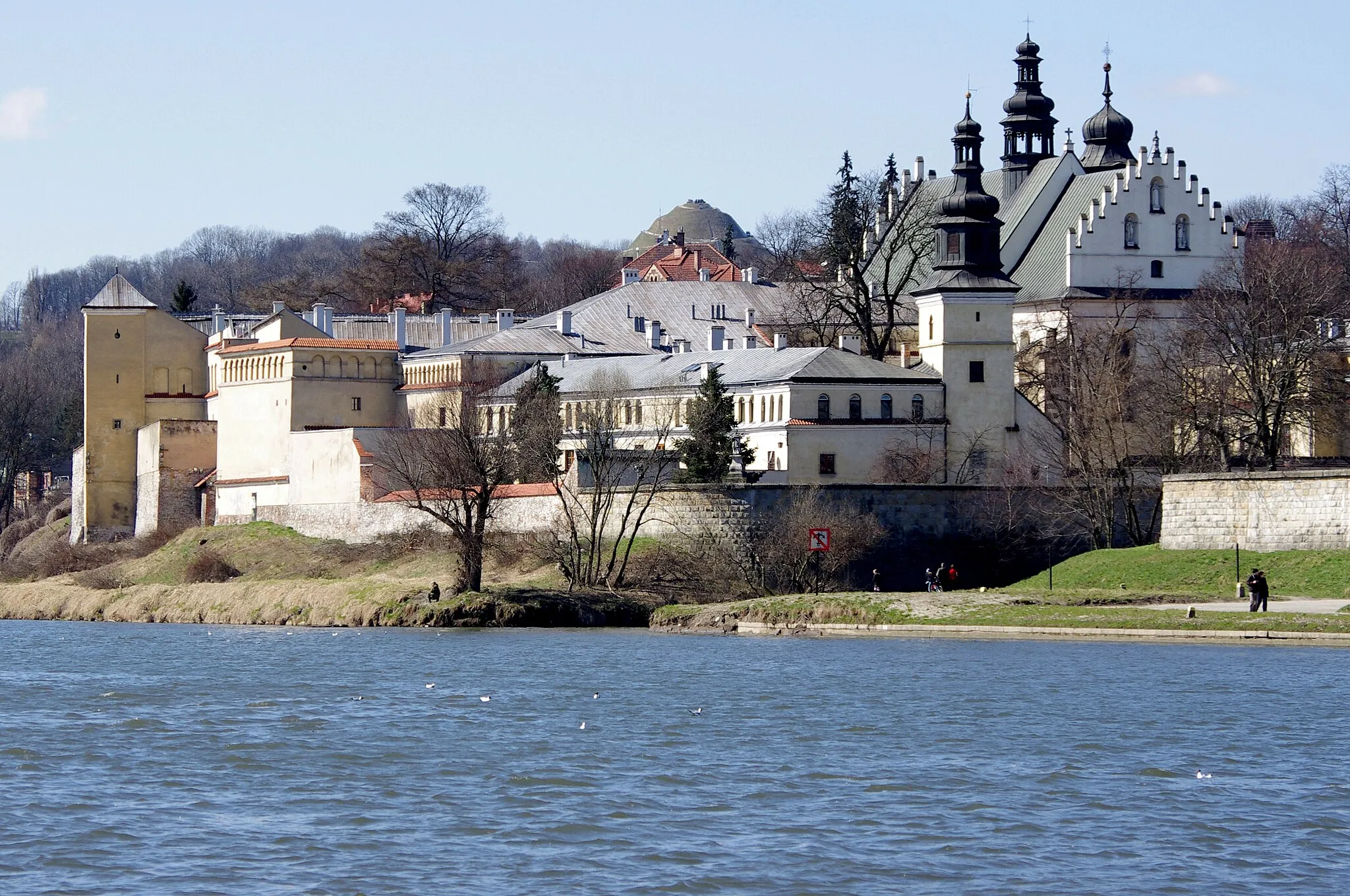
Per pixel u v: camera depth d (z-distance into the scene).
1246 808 171.38
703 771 188.00
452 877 147.50
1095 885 146.62
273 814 168.25
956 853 155.00
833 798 175.38
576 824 164.62
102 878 147.00
